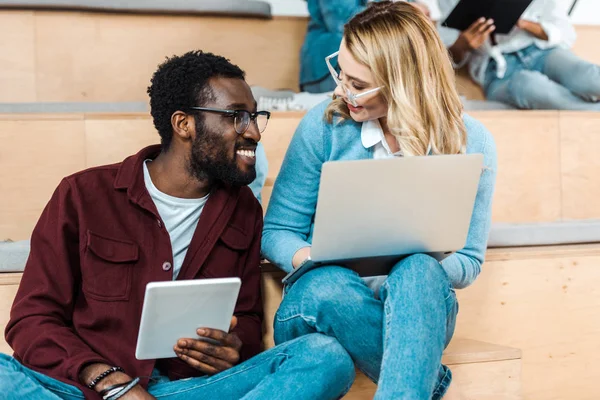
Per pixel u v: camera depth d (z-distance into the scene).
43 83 2.37
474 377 1.50
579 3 2.83
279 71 2.63
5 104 2.12
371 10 1.41
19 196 1.85
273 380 1.16
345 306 1.20
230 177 1.32
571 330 1.80
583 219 2.24
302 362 1.17
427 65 1.36
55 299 1.26
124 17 2.43
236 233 1.39
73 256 1.29
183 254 1.35
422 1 2.62
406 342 1.09
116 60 2.43
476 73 2.62
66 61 2.39
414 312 1.12
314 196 1.47
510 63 2.60
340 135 1.44
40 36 2.36
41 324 1.22
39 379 1.16
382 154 1.44
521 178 2.21
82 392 1.16
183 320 1.14
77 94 2.40
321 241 1.20
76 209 1.30
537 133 2.22
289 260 1.37
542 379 1.78
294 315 1.26
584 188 2.28
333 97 1.46
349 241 1.21
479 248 1.47
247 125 1.31
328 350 1.19
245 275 1.40
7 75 2.34
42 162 1.86
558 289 1.79
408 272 1.17
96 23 2.40
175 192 1.35
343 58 1.37
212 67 1.33
